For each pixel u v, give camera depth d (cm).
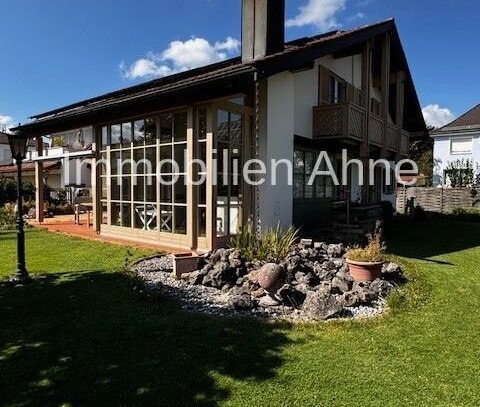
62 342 356
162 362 319
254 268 545
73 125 1048
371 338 369
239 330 381
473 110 2498
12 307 450
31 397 273
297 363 318
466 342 364
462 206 1956
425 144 3462
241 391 278
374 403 265
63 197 1923
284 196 895
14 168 2447
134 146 907
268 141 833
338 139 1021
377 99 1517
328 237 975
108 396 273
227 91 683
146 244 838
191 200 760
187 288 514
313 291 475
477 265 718
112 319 409
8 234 1001
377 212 1063
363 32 1022
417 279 585
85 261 680
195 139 756
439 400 269
